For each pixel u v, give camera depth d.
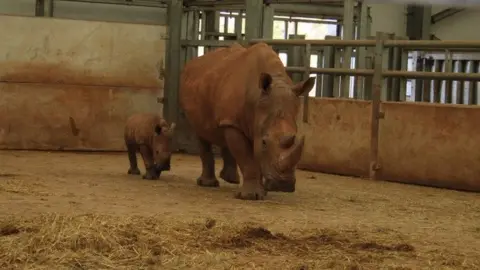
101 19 18.91
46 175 12.27
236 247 7.16
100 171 13.48
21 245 6.68
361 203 10.74
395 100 15.70
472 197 12.34
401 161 13.82
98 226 7.34
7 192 9.88
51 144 17.34
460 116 13.16
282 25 30.00
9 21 17.05
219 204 9.73
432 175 13.47
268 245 7.28
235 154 10.41
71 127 17.39
